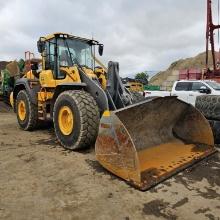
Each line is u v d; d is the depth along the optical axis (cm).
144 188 364
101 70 641
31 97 709
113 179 401
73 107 516
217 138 592
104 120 418
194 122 533
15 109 823
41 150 546
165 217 306
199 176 415
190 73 2212
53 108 595
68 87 590
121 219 302
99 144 429
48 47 661
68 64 622
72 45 640
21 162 478
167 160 454
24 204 332
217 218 306
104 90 561
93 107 514
